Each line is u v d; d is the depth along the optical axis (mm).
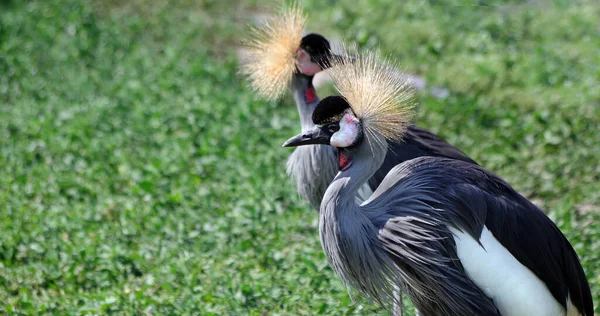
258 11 25406
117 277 12898
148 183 15539
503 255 9406
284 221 14461
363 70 9695
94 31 23797
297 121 18500
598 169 15930
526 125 17562
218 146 17297
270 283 12406
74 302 12141
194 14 25219
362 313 11508
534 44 22500
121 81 20812
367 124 9391
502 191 9883
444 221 9359
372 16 23984
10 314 11773
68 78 21188
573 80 20188
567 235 13383
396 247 9406
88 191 15570
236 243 13781
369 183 11500
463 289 9406
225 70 21234
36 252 13484
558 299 9703
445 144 12062
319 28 23219
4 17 24688
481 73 20297
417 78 20234
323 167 11977
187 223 14336
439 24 23406
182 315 11586
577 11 24438
